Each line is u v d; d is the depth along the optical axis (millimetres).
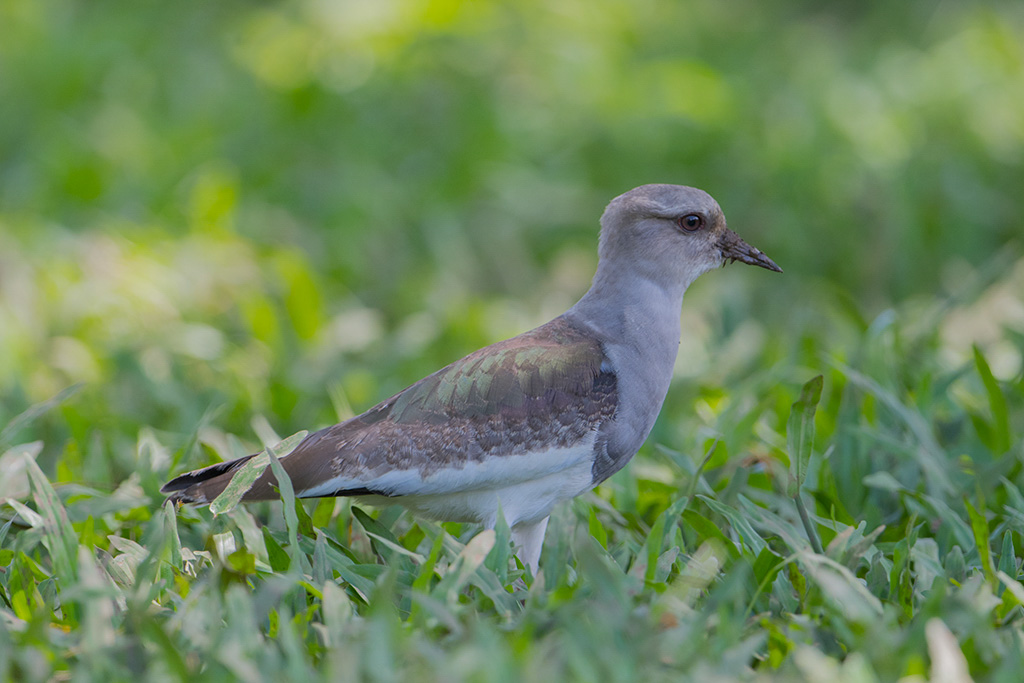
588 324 9328
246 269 16062
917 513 9609
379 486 8500
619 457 9109
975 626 7164
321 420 13078
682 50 25516
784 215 19219
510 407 8680
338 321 15578
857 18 30141
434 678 6363
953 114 21312
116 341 14289
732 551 8609
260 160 20031
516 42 21969
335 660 6609
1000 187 20547
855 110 21562
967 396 12492
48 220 18031
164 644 6609
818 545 8742
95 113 21547
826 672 6531
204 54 24391
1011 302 15234
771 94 22656
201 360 14312
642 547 8461
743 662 6754
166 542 8422
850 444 10625
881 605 7660
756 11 30391
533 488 8828
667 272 9406
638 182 20156
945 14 27531
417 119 20703
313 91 20875
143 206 18469
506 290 18562
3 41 23562
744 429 10992
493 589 7797
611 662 6570
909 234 19000
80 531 9445
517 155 20172
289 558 8555
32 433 12336
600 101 21266
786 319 17000
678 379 13078
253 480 8188
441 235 18438
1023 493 10000
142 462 10000
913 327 14508
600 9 24719
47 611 7172
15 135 21609
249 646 6852
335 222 18625
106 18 26062
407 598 8133
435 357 15172
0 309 14266
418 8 21828
